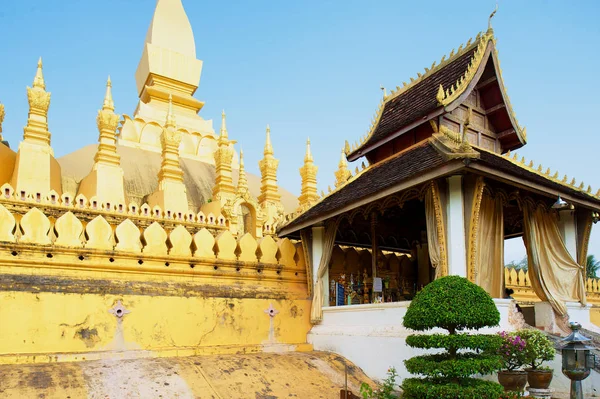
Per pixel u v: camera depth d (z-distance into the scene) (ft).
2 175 49.29
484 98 44.68
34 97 50.21
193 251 41.19
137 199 60.85
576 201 38.75
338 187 45.62
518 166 40.11
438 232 33.53
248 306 41.22
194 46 91.04
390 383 31.48
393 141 45.55
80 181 58.03
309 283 45.57
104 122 53.01
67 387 27.14
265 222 63.05
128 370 30.81
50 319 32.71
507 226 49.55
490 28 42.50
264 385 32.17
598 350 33.60
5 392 25.48
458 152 30.63
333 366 37.70
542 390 29.60
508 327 33.81
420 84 46.98
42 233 34.65
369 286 48.75
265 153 68.85
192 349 37.22
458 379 25.07
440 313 24.72
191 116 86.43
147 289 36.83
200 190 69.26
